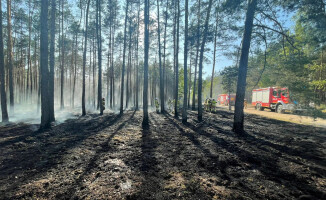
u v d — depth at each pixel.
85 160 4.24
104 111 18.75
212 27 10.33
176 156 4.53
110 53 20.67
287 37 6.86
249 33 6.89
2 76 9.99
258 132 7.42
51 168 3.74
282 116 13.36
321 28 5.73
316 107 5.83
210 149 5.09
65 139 6.38
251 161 4.11
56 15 15.23
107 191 2.77
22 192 2.75
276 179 3.21
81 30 17.64
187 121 10.75
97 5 13.82
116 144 5.73
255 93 20.78
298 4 5.90
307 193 2.72
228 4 7.31
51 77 10.16
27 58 22.80
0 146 5.41
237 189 2.84
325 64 12.88
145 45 9.16
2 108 10.05
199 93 10.87
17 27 16.91
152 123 10.22
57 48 20.83
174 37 16.23
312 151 4.81
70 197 2.61
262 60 9.65
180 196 2.62
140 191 2.77
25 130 7.93
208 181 3.13
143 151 4.97
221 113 15.62
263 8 6.97
